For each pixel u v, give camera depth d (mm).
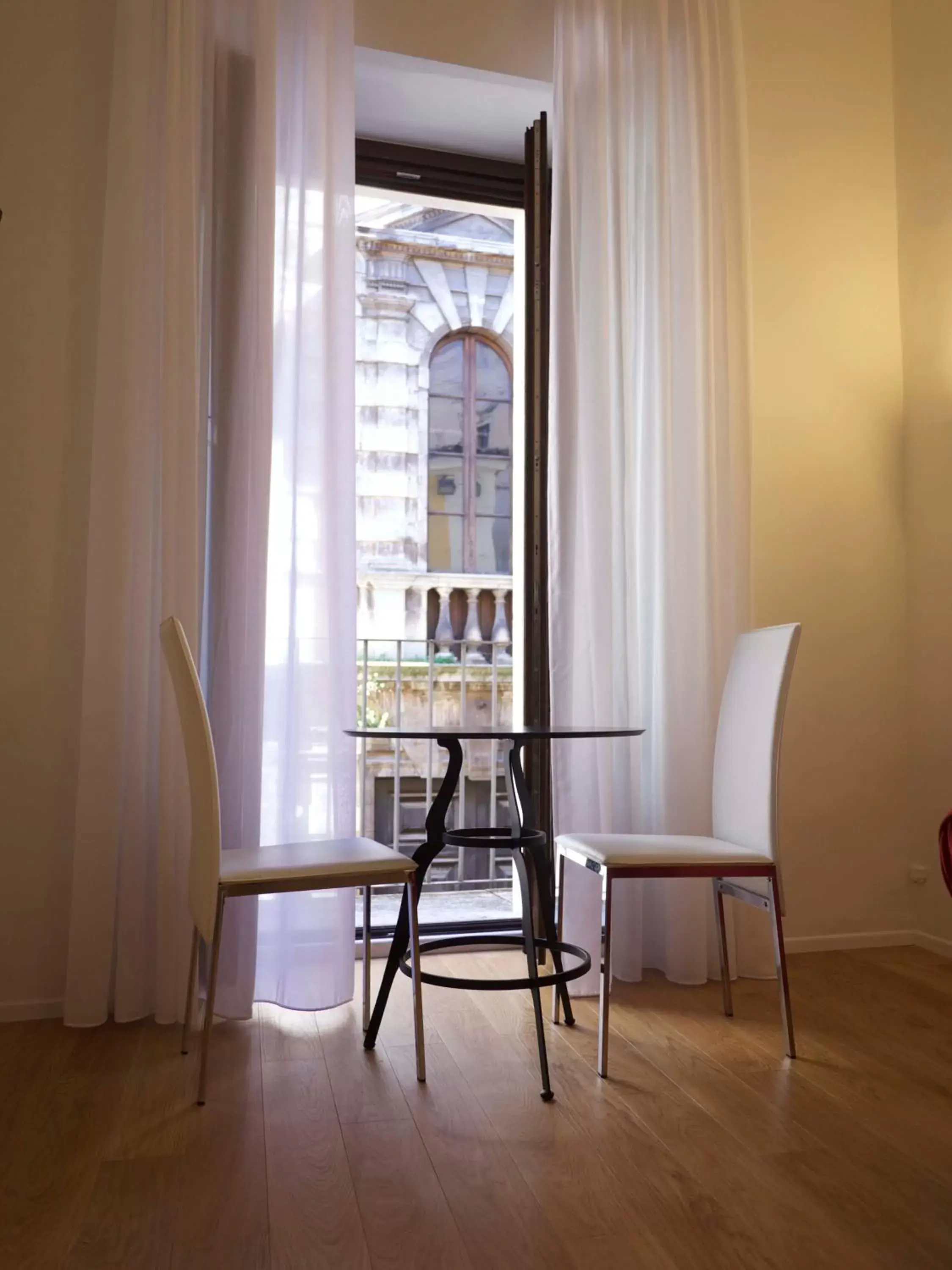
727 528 2938
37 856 2492
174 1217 1491
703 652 2855
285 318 2660
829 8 3352
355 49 2889
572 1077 2072
